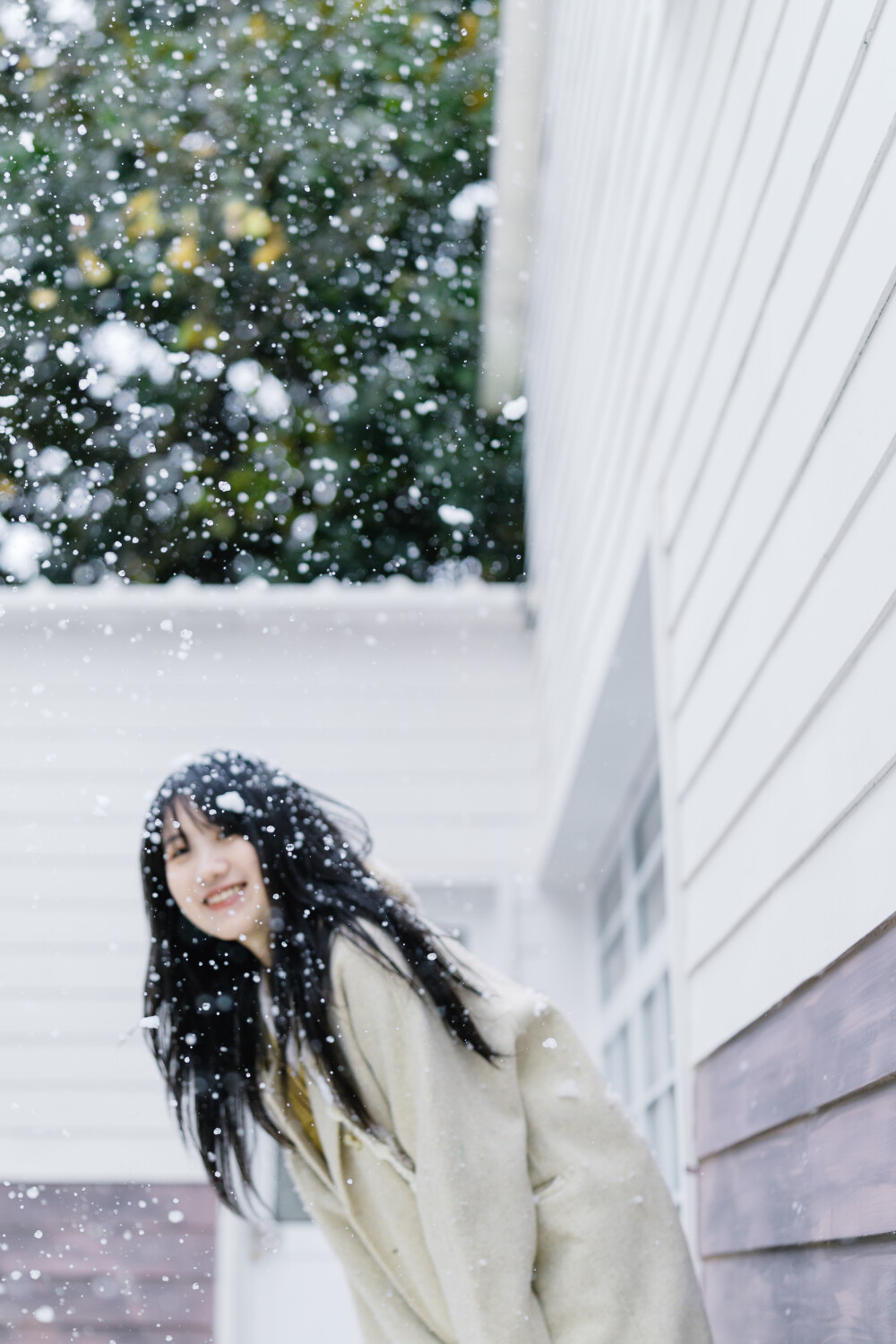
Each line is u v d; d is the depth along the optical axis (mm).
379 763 4746
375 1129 1302
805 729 1484
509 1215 1229
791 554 1542
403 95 7543
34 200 6363
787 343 1569
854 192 1313
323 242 7625
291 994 1312
